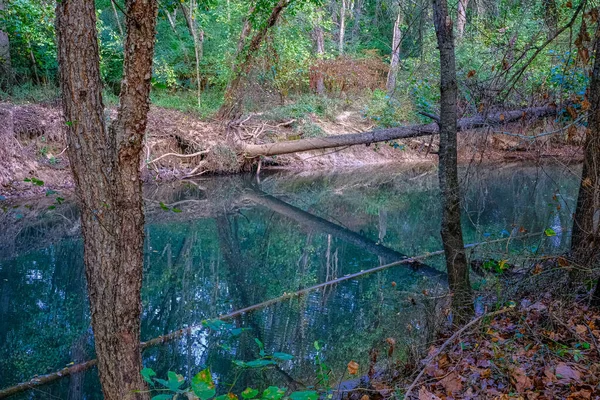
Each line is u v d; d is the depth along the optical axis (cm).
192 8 1462
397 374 392
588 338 370
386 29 2447
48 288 655
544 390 306
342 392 383
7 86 1329
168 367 452
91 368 455
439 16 439
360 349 474
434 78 984
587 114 444
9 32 1167
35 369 448
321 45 1973
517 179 1554
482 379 337
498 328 418
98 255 274
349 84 2030
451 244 470
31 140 1173
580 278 446
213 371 445
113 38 1505
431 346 416
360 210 1234
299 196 1359
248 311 596
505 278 556
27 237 867
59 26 259
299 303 623
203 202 1229
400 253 882
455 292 467
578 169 1246
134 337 286
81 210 274
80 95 262
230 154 1468
